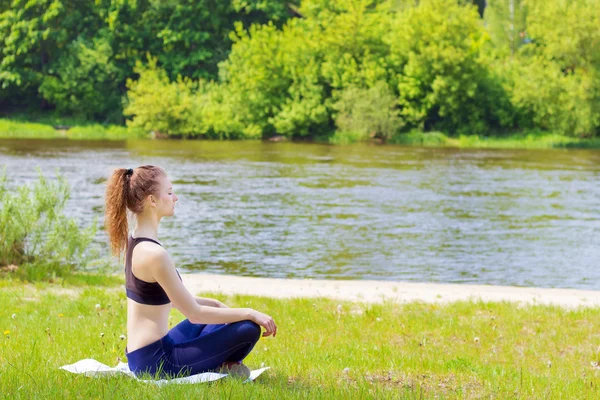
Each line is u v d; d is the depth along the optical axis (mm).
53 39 67875
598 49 61000
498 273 15031
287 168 36312
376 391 4977
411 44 62156
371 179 32219
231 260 15742
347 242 18047
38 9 68188
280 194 26719
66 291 10492
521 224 21312
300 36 62906
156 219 4805
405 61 62719
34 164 34469
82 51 65688
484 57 60969
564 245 18188
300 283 11953
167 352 4844
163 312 4855
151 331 4824
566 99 59812
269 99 61062
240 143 55375
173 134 60000
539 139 59469
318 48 62344
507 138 60219
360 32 62375
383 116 58031
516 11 70312
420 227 20438
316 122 60188
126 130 62500
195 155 43000
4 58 66375
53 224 12219
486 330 8438
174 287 4691
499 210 24078
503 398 5250
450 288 11711
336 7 66125
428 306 9836
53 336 7289
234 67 62031
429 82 61000
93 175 30438
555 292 11531
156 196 4746
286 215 22016
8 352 6348
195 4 68500
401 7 75688
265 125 60938
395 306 9805
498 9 71188
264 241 17969
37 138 53844
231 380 4789
